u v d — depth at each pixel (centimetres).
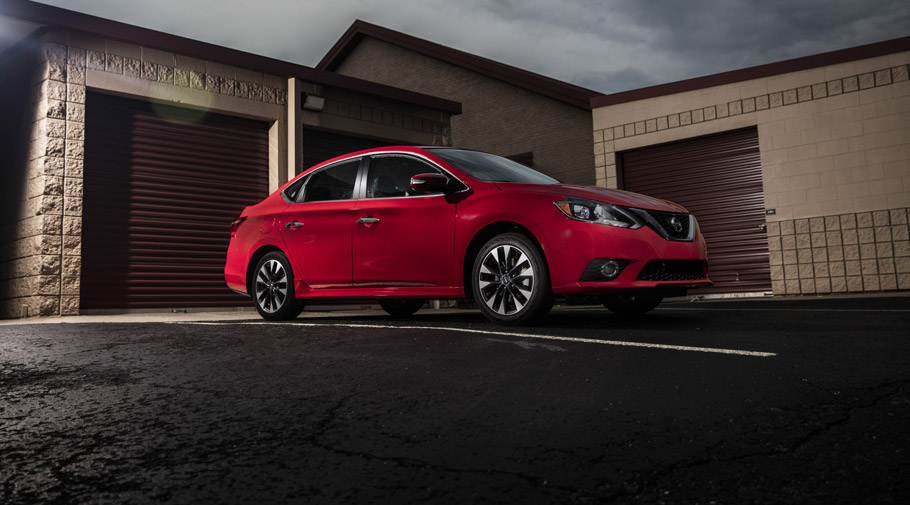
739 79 1142
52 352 366
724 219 1163
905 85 1013
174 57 913
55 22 801
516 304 461
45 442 205
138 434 212
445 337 396
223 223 966
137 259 876
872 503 144
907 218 1009
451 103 1245
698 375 270
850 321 450
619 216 442
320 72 1048
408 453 187
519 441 194
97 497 161
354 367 310
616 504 148
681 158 1214
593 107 1291
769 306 695
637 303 567
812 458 172
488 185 489
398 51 1866
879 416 206
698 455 177
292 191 614
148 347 382
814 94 1079
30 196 816
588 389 253
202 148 952
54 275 796
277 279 598
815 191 1077
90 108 851
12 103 885
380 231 526
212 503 155
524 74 1620
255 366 319
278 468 178
